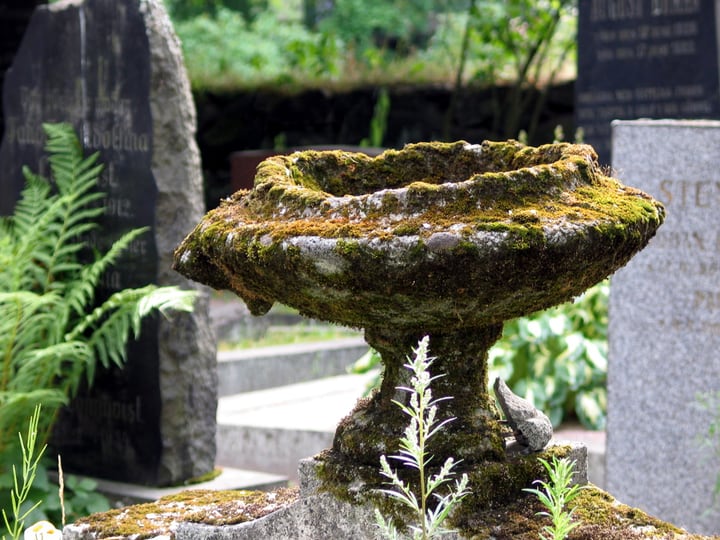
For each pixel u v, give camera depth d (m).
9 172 7.03
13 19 10.59
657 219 3.02
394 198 2.77
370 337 3.08
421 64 15.55
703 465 5.48
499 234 2.65
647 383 5.58
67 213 6.37
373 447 3.00
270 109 15.60
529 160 3.22
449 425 2.99
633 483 5.66
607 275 2.96
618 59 10.43
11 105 7.01
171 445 6.27
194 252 3.15
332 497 3.00
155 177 6.25
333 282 2.75
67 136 6.53
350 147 13.31
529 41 14.80
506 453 3.07
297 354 9.77
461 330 3.03
